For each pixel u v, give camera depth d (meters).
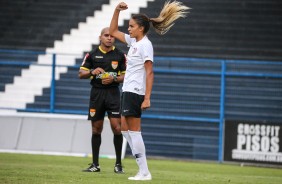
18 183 23.78
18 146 49.41
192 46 61.22
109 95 30.28
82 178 26.44
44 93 57.47
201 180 29.09
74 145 48.75
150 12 64.75
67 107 54.78
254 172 41.31
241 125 48.66
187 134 52.12
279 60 59.12
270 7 64.25
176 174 33.44
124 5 27.45
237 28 62.69
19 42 65.31
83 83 54.88
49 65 54.34
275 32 62.44
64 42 64.38
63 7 68.19
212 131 51.75
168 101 52.88
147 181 25.56
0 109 56.94
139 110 25.78
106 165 38.28
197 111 52.41
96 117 30.34
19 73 58.00
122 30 62.97
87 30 65.31
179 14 25.75
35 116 49.84
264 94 51.69
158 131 52.59
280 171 43.94
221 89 51.75
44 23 66.81
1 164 34.41
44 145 49.19
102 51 30.19
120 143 30.62
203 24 63.09
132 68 25.70
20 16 67.94
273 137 48.00
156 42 61.78
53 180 25.23
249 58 59.59
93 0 67.94
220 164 48.56
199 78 52.50
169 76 52.97
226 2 64.75
